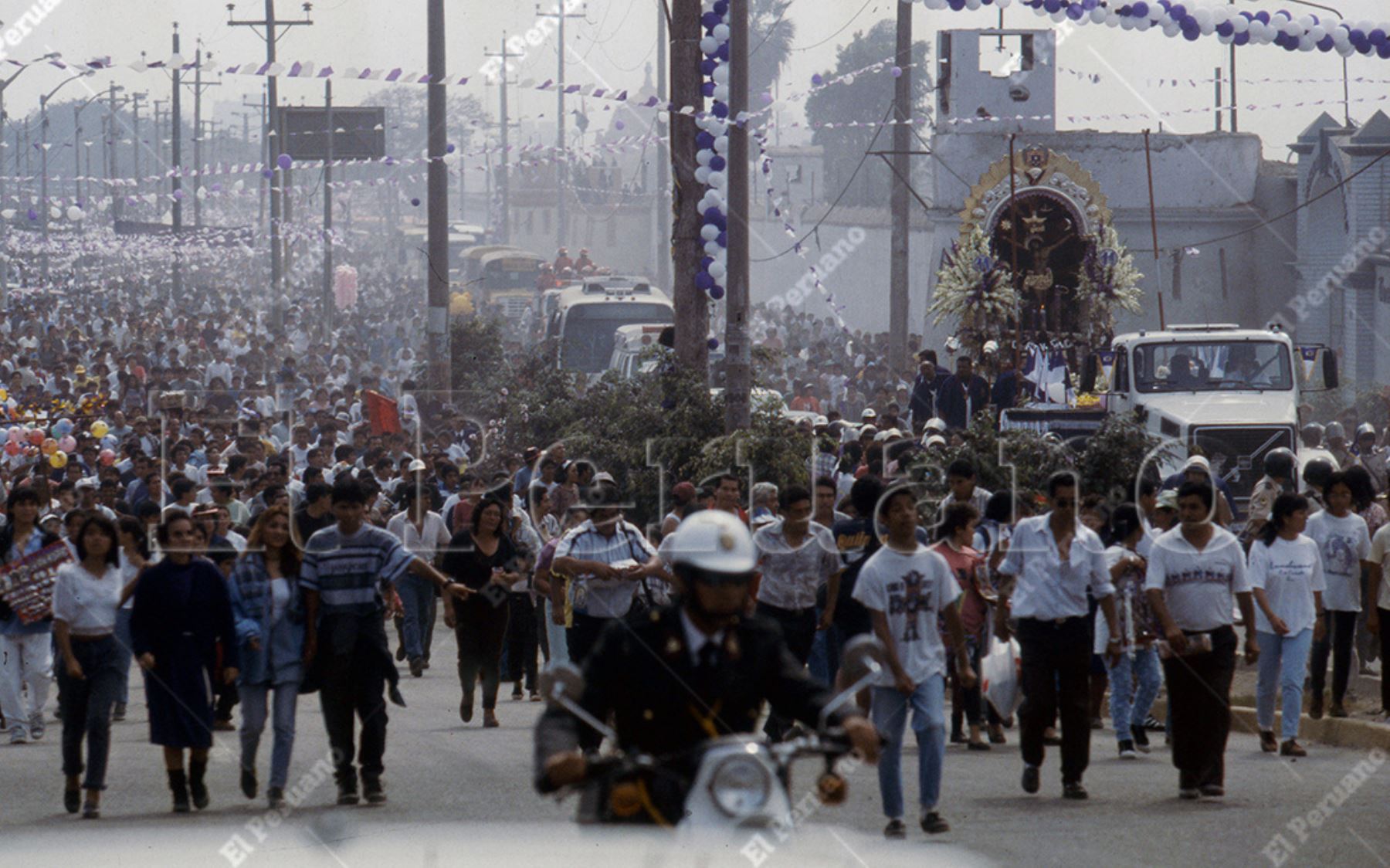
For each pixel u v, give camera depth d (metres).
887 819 26.30
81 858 23.38
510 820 25.06
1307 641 33.00
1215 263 109.75
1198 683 28.19
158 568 27.75
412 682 46.03
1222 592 28.34
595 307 113.38
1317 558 33.25
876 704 25.45
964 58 106.81
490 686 37.38
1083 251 87.00
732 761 14.69
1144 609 33.59
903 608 25.45
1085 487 43.66
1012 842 24.34
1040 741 28.44
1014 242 81.00
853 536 32.59
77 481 49.03
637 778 14.77
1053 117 107.62
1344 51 54.72
